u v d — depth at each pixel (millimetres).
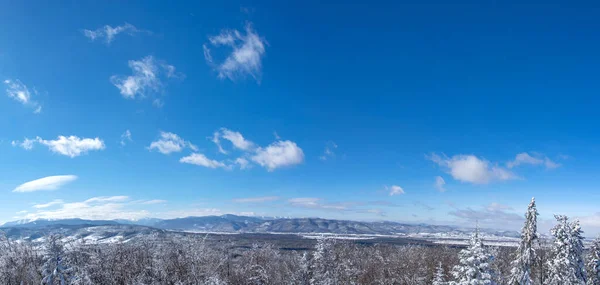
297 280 68062
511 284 43062
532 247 41531
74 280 49031
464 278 34688
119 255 67062
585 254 52500
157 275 65438
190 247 71875
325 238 68312
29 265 59562
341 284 76500
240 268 80688
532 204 41375
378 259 100812
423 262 91062
